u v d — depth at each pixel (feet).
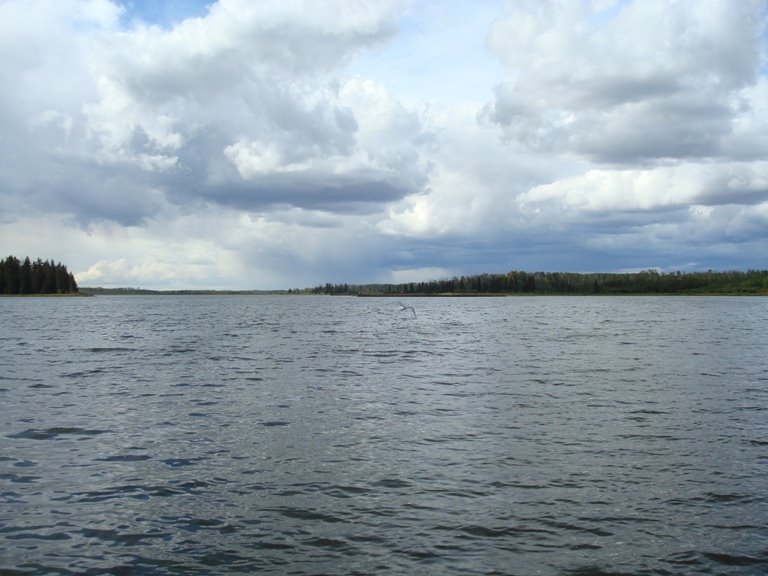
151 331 232.32
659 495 45.37
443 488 46.96
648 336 200.54
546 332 223.51
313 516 41.60
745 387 93.50
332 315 407.85
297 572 33.94
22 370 114.21
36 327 252.62
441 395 87.35
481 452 56.80
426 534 38.73
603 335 206.49
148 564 34.88
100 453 56.54
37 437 62.34
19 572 33.83
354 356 141.90
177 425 67.97
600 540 37.86
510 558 35.55
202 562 35.12
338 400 83.56
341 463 53.47
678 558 35.55
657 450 57.31
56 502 44.16
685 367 118.21
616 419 70.69
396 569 34.27
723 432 64.34
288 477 49.73
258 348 162.40
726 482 48.19
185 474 50.49
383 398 85.10
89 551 36.47
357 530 39.27
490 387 94.43
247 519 41.16
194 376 107.04
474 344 174.29
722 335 204.03
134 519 41.14
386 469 51.75
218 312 459.32
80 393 88.74
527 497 45.01
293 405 79.92
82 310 469.98
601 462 53.57
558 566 34.65
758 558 35.53
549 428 66.33
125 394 88.02
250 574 33.73
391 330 243.40
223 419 71.15
